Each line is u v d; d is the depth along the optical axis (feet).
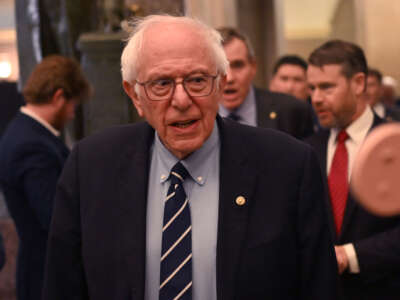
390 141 1.13
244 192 4.27
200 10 22.18
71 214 4.51
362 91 6.82
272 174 4.34
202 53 3.98
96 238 4.31
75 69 8.71
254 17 30.12
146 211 4.36
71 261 4.47
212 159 4.51
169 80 3.96
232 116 9.25
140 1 11.71
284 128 9.11
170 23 4.07
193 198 4.39
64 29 12.21
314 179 4.41
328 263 4.33
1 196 11.86
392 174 1.14
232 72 8.86
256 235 4.18
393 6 41.68
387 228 6.25
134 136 4.67
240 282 4.08
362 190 1.14
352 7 45.39
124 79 4.33
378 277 6.09
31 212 8.02
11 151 7.92
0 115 13.61
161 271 4.18
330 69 6.68
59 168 8.11
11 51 20.36
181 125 4.06
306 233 4.29
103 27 10.85
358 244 6.15
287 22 62.90
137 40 4.12
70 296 4.47
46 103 8.32
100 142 4.68
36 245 8.00
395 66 41.70
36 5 12.18
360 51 6.89
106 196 4.40
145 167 4.45
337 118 6.79
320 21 62.59
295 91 14.75
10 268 11.49
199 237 4.25
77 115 11.77
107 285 4.24
